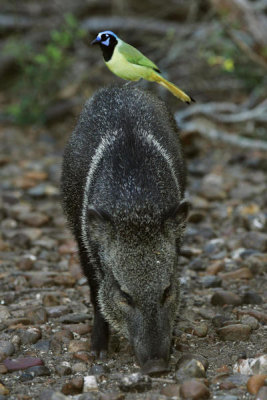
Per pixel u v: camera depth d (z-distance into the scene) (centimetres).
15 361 827
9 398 738
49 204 1559
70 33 2158
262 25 1872
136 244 755
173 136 995
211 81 2259
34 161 1925
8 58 2469
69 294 1091
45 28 2467
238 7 1858
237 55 2050
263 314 948
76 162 922
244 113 1992
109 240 780
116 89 998
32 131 2247
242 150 1936
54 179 1747
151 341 724
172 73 2261
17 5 2556
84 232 864
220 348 868
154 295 739
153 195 786
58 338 904
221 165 1823
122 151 835
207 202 1547
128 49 865
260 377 730
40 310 984
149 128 896
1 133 2227
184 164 1077
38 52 2395
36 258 1271
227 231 1367
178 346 867
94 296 889
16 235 1338
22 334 906
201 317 975
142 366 716
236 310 980
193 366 765
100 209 785
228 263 1199
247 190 1590
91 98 1006
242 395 720
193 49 2247
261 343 875
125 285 748
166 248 766
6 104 2438
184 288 1091
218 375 764
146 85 1964
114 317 786
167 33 2206
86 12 2489
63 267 1210
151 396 711
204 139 2016
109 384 767
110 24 2361
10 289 1112
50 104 2311
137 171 808
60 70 2241
